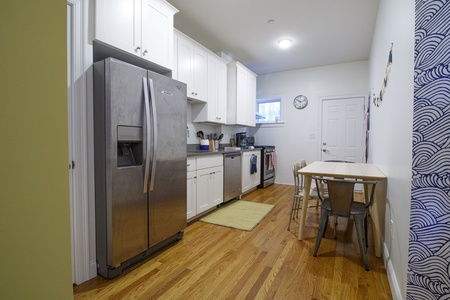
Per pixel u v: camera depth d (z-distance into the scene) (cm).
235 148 425
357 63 458
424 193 110
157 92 198
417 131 111
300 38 357
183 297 150
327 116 488
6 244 46
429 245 110
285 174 530
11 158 46
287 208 344
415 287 114
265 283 165
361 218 189
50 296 53
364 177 204
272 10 281
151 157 192
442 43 104
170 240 224
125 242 176
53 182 53
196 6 273
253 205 357
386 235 194
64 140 55
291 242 231
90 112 169
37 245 50
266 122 546
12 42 46
